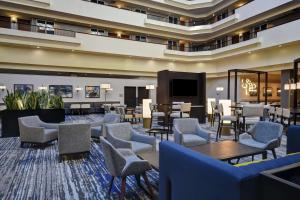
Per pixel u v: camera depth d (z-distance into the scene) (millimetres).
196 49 16750
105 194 2697
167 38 15523
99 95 14648
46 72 12844
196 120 4477
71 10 10984
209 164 1344
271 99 16656
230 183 1187
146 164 2510
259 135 3703
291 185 1085
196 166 1444
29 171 3484
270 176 1184
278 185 1139
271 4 10484
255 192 1197
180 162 1617
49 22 11797
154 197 2562
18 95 6652
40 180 3125
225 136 6422
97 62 11969
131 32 14125
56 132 5273
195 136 4086
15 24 10719
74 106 13438
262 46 10734
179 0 14906
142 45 12750
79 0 11195
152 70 13742
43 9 10469
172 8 15266
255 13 11344
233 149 3145
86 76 14367
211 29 14398
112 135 3398
